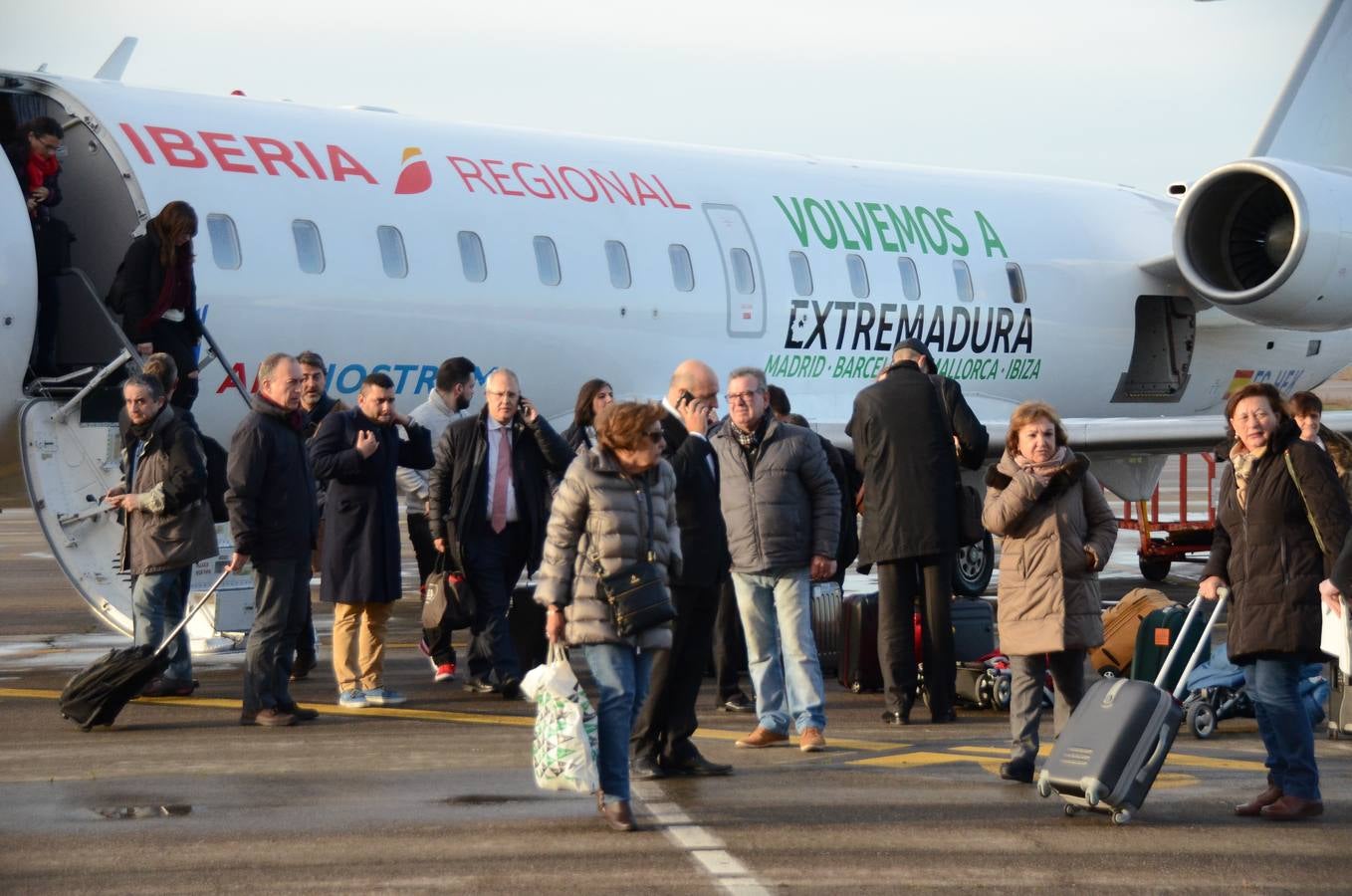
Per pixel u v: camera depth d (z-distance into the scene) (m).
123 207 13.21
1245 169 18.81
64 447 12.17
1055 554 7.96
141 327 11.99
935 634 10.11
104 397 12.74
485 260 15.13
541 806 7.56
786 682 9.52
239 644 13.21
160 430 10.23
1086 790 7.16
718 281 16.98
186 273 12.14
